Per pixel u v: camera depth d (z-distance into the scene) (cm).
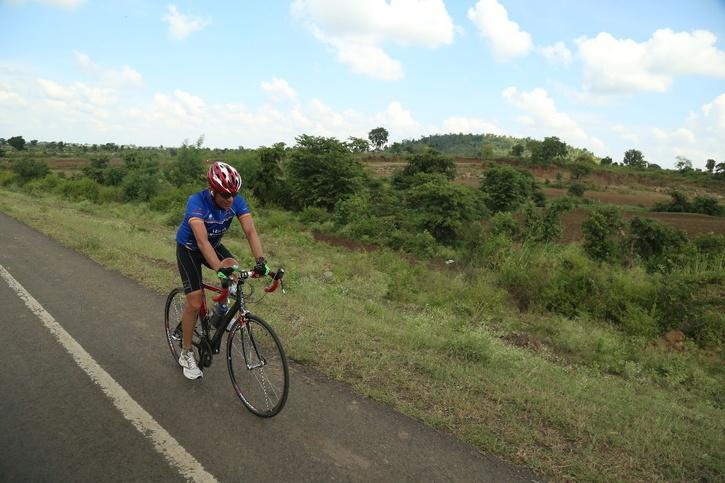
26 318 515
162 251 944
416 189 2125
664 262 1406
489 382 438
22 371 391
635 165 11762
